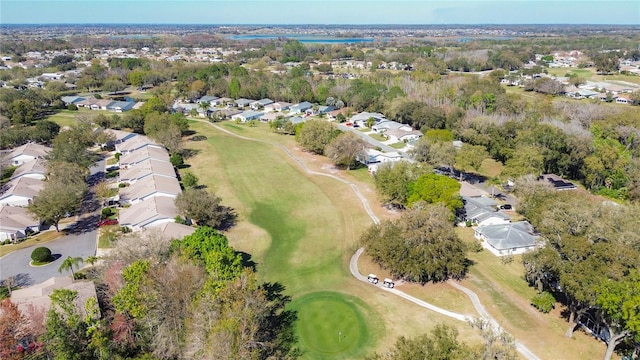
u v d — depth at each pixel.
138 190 87.31
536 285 59.62
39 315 44.28
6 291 54.34
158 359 43.31
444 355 34.91
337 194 93.62
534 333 50.28
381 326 52.12
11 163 106.06
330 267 65.75
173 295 45.66
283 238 75.00
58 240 71.44
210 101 193.25
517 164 94.12
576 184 100.00
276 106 183.62
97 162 112.00
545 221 54.91
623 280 42.31
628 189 89.25
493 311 54.47
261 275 63.59
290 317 54.12
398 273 60.31
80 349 41.97
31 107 149.88
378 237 61.84
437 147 98.50
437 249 58.16
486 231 72.94
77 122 134.38
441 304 56.09
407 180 81.25
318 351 48.38
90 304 45.06
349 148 105.62
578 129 110.31
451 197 75.38
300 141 121.88
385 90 177.50
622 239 49.94
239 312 43.19
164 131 119.62
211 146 129.12
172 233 67.81
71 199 74.50
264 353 47.53
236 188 96.75
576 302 49.16
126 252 54.44
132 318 45.75
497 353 36.81
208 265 51.59
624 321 41.06
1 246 69.38
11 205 81.19
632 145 109.06
